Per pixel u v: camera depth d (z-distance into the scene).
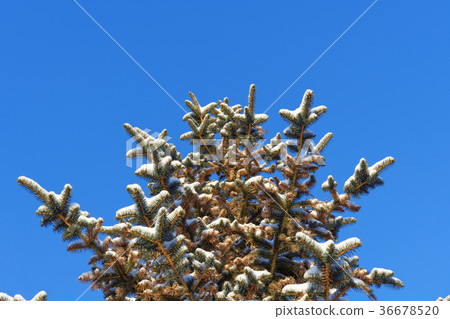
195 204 9.48
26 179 7.98
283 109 9.07
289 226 9.18
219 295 8.14
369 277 8.00
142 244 7.43
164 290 8.08
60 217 8.28
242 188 10.61
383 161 9.22
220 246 8.92
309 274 7.23
